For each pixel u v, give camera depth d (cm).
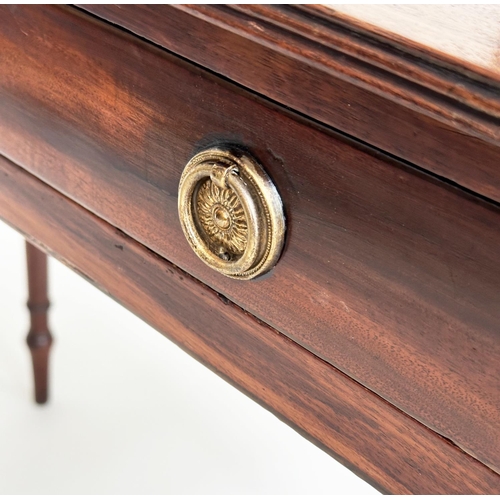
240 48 53
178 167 63
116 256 77
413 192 49
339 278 56
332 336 59
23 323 154
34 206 84
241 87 56
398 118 48
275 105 54
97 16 64
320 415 65
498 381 50
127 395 140
